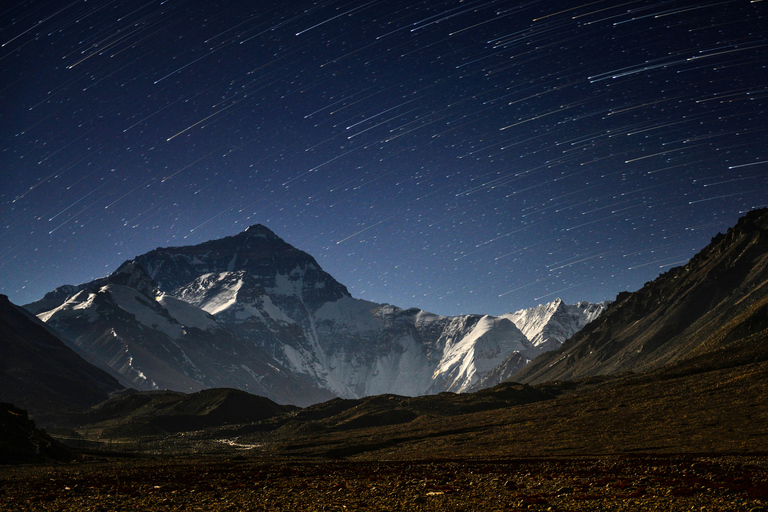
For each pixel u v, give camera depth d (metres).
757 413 133.75
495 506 49.28
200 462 140.50
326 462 134.00
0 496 64.38
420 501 53.12
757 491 49.69
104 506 53.88
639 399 176.38
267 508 50.88
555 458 112.94
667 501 47.84
